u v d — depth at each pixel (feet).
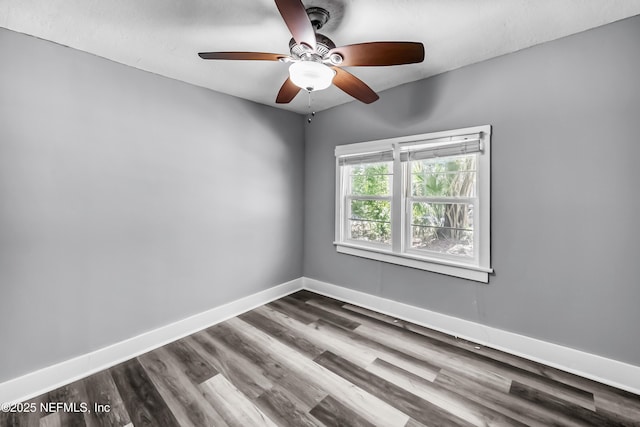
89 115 6.34
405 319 8.75
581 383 5.77
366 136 9.45
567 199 6.07
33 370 5.72
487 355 6.81
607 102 5.60
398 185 8.70
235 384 5.91
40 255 5.79
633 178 5.42
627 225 5.49
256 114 9.76
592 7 5.05
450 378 6.00
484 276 7.13
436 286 8.09
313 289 11.41
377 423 4.86
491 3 4.92
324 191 10.87
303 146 11.48
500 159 6.86
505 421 4.88
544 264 6.38
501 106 6.81
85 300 6.36
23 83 5.55
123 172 6.86
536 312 6.51
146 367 6.53
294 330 8.19
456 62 7.12
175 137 7.79
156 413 5.16
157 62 6.84
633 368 5.49
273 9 5.04
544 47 6.22
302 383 5.91
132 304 7.08
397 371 6.25
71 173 6.13
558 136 6.12
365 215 9.94
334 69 5.49
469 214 7.63
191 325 8.14
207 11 5.07
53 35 5.66
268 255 10.35
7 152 5.41
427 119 8.04
